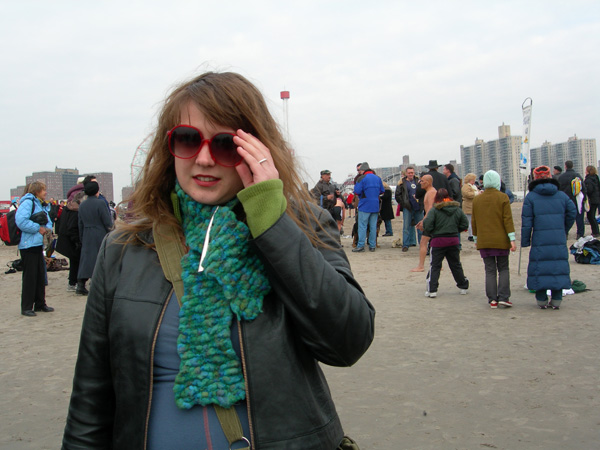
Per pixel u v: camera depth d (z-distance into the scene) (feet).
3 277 40.32
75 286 32.30
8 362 17.53
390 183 123.24
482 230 23.41
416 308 24.03
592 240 36.42
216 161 4.41
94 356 4.75
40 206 25.84
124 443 4.39
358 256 43.70
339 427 4.65
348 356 4.48
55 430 12.19
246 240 4.32
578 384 13.98
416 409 12.73
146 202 4.91
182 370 4.26
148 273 4.64
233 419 4.21
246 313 4.20
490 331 19.63
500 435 11.21
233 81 4.74
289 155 5.05
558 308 23.07
